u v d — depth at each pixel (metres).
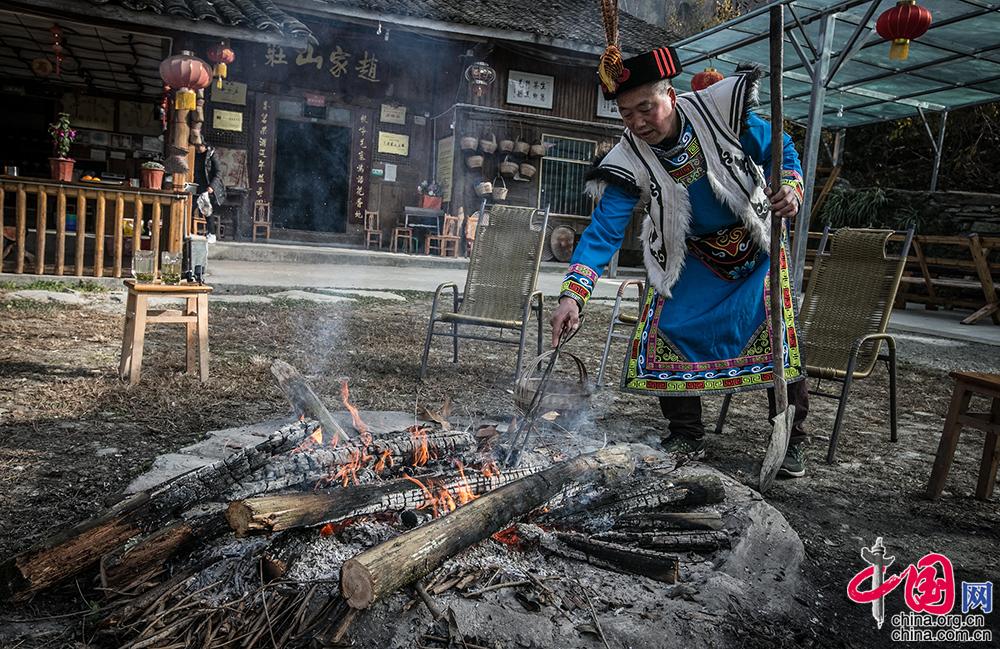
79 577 1.88
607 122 17.11
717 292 3.22
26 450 3.00
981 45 10.24
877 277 4.23
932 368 6.95
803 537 2.73
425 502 2.05
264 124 15.36
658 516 2.31
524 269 5.15
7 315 6.21
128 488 2.42
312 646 1.60
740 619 1.93
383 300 8.95
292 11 13.53
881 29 7.44
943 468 3.23
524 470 2.35
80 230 8.55
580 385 3.32
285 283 9.81
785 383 3.08
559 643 1.70
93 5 9.38
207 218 14.40
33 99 15.66
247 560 1.84
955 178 18.12
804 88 13.33
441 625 1.68
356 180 16.33
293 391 2.74
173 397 3.99
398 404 4.21
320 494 1.88
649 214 3.17
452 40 15.47
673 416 3.43
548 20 16.45
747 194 2.99
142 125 16.31
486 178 16.06
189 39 10.21
